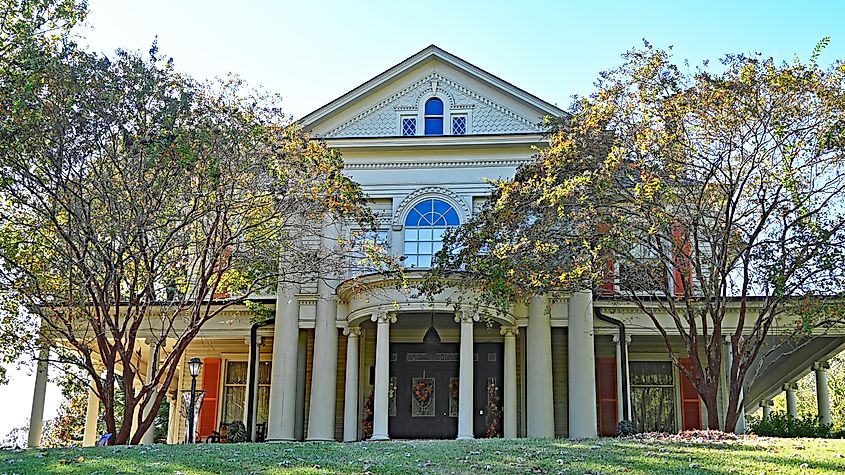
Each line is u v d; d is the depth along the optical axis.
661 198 20.75
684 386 28.19
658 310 25.97
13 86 19.42
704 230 21.59
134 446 16.77
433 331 24.05
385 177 27.61
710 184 21.12
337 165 23.12
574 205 20.70
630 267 22.36
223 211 22.20
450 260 23.69
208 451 15.27
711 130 20.38
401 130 28.56
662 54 21.09
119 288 21.36
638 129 21.06
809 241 20.28
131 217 20.42
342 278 26.64
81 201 20.28
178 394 29.70
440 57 28.64
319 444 17.23
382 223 27.33
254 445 16.80
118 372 30.69
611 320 26.00
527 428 25.30
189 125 20.73
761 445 15.65
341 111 28.75
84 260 20.78
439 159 27.64
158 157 19.95
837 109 19.72
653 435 19.16
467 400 23.56
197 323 22.70
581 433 24.81
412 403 27.30
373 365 27.45
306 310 26.84
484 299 22.27
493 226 21.62
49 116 19.73
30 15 20.84
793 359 29.14
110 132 20.22
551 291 22.59
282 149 22.11
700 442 16.33
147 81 20.42
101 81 20.11
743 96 19.94
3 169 20.00
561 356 26.81
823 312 21.92
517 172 23.56
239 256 22.48
